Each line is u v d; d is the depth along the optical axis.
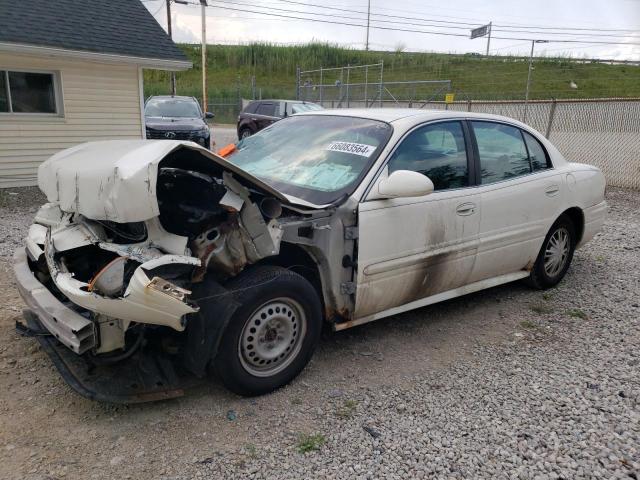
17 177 10.73
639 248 7.02
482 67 39.66
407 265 3.83
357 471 2.70
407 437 2.98
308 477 2.65
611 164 13.55
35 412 3.08
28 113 10.62
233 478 2.62
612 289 5.45
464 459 2.82
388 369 3.72
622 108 15.41
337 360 3.81
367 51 51.62
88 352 3.00
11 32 9.77
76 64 10.95
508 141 4.70
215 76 47.91
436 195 3.96
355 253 3.53
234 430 2.99
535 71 38.28
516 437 3.01
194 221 3.12
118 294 2.72
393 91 32.66
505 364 3.85
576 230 5.49
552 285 5.41
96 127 11.59
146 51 11.42
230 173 3.04
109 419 3.04
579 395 3.45
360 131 4.04
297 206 3.29
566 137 16.31
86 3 11.88
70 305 3.21
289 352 3.40
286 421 3.09
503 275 4.85
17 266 3.53
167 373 3.16
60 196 3.16
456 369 3.76
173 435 2.93
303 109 19.58
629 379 3.67
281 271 3.25
